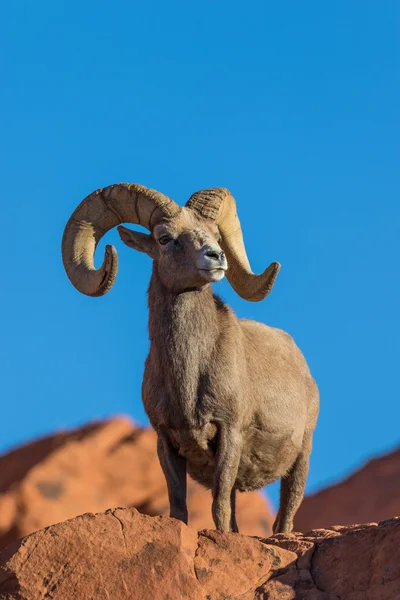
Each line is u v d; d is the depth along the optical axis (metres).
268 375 51.88
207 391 47.47
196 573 40.50
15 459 92.50
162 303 48.34
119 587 40.06
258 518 85.56
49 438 94.50
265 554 40.94
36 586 40.34
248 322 54.53
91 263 50.66
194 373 47.59
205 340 47.78
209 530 41.75
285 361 53.88
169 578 40.09
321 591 39.97
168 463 48.50
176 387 47.62
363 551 40.34
